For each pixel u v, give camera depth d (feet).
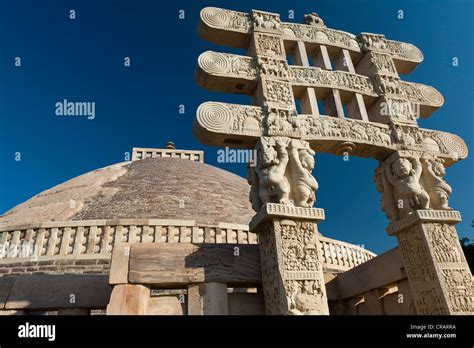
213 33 21.57
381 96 23.09
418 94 24.44
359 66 25.59
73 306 19.80
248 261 17.46
